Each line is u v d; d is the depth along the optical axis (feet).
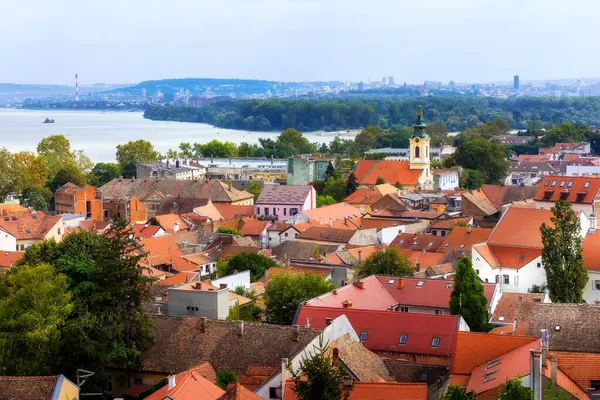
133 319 354.95
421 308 418.51
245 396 262.47
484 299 398.62
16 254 590.55
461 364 290.35
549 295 471.62
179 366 342.44
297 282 431.43
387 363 313.32
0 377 281.74
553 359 246.68
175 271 577.84
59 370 340.59
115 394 354.33
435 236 639.76
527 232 546.26
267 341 336.29
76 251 404.57
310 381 231.91
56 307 347.56
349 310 362.33
